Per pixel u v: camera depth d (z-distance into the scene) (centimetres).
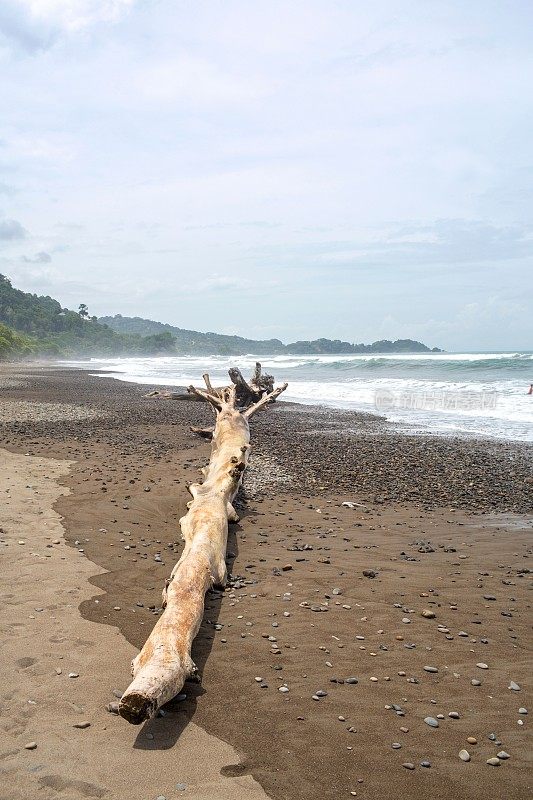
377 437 1759
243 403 2284
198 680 441
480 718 401
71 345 19412
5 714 386
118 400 2877
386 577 668
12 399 2895
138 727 380
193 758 352
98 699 409
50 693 412
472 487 1131
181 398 2598
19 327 18850
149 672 392
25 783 322
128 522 849
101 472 1156
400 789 332
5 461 1216
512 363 4572
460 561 724
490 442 1658
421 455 1455
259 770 344
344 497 1052
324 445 1606
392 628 539
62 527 805
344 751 363
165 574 662
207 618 556
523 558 736
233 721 392
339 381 4056
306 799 321
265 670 460
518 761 357
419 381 3706
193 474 1170
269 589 629
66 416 2147
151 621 538
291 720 394
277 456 1445
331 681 445
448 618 562
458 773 346
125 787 324
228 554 742
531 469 1289
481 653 494
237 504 984
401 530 856
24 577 623
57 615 538
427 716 402
